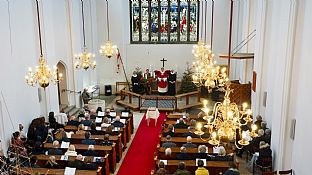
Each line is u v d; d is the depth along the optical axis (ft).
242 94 55.47
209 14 72.38
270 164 37.09
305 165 28.78
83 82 65.67
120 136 42.32
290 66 33.50
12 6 40.98
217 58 73.92
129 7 75.36
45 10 47.96
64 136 39.93
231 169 29.40
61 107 59.98
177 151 37.09
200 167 30.40
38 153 36.52
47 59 48.88
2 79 38.34
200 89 69.21
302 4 32.27
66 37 59.62
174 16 75.15
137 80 71.36
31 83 40.98
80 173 31.53
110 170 39.19
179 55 75.31
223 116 25.02
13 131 40.81
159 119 58.39
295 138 31.86
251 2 57.26
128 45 75.61
